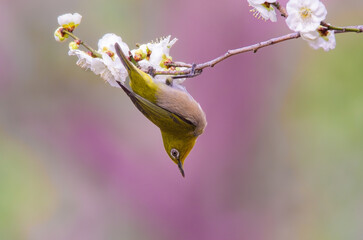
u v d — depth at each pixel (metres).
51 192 13.40
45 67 14.07
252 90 13.16
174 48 13.13
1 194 13.35
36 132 13.83
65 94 13.99
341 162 13.18
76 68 14.09
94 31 13.78
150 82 7.54
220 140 12.95
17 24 14.05
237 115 13.02
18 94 13.98
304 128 13.27
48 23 14.12
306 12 5.62
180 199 12.71
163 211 12.69
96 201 13.02
